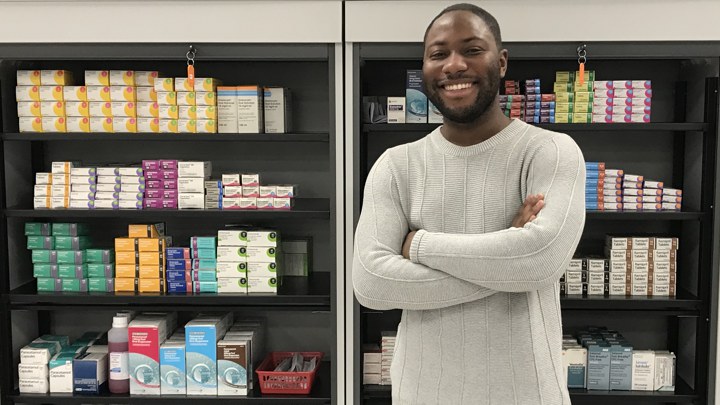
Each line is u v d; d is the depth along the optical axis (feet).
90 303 9.29
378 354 9.45
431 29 5.18
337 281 9.00
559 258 4.76
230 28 8.66
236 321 10.43
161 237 9.56
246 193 9.29
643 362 9.31
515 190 5.07
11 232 9.73
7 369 9.41
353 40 8.62
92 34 8.71
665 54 8.53
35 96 9.21
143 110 9.20
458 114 5.01
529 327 4.91
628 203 9.09
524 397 4.88
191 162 9.24
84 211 9.13
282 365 9.71
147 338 9.28
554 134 5.18
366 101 9.40
